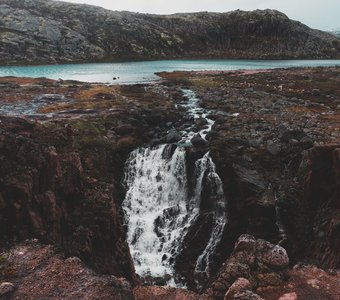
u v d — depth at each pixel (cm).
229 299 1139
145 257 2814
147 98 4859
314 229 2336
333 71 7369
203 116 4119
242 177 2769
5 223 1628
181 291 1232
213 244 2834
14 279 1078
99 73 9350
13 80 6744
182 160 3170
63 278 1084
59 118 3547
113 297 1020
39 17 15325
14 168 1767
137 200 3125
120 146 3269
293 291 1198
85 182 2341
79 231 1923
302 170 2691
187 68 11044
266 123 3638
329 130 3325
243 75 7262
